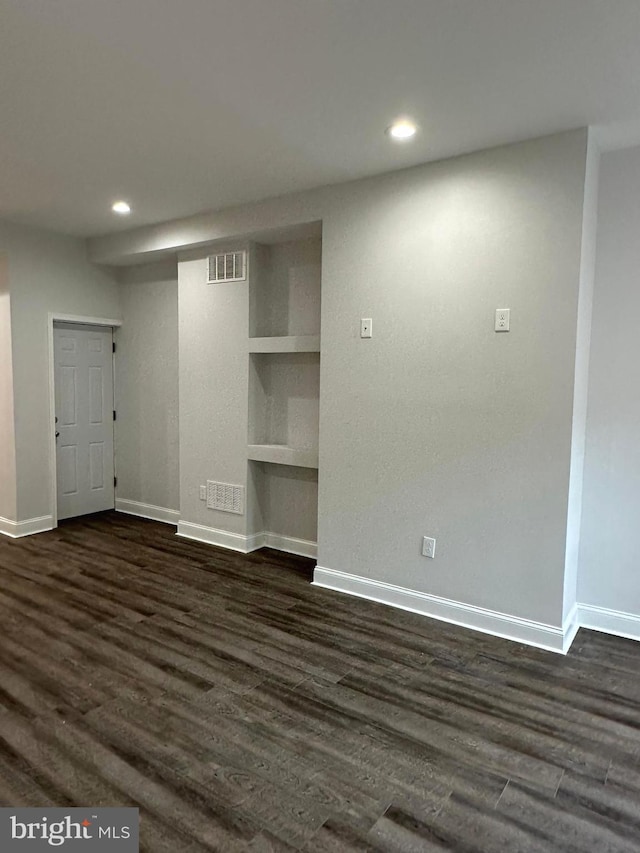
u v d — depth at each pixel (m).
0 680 2.65
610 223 3.06
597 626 3.25
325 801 1.92
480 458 3.16
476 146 2.99
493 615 3.17
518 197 2.95
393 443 3.47
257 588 3.81
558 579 2.97
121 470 5.79
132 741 2.22
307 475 4.43
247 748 2.19
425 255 3.27
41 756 2.12
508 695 2.58
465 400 3.19
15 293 4.76
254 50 2.13
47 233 4.94
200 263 4.64
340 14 1.91
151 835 1.77
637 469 3.08
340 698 2.54
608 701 2.55
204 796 1.94
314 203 3.71
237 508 4.60
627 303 3.05
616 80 2.31
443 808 1.90
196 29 2.00
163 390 5.33
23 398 4.88
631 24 1.94
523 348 2.99
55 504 5.19
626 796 1.97
